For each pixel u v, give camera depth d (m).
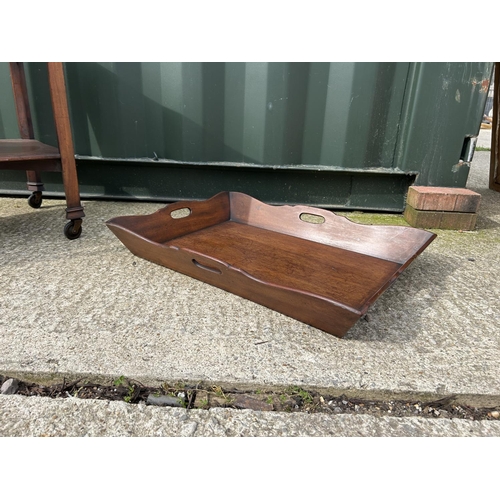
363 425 0.81
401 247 1.38
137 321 1.10
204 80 2.02
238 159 2.16
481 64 1.87
